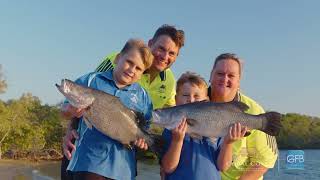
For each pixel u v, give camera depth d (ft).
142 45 3.81
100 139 3.62
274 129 3.69
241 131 3.67
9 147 40.83
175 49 4.81
